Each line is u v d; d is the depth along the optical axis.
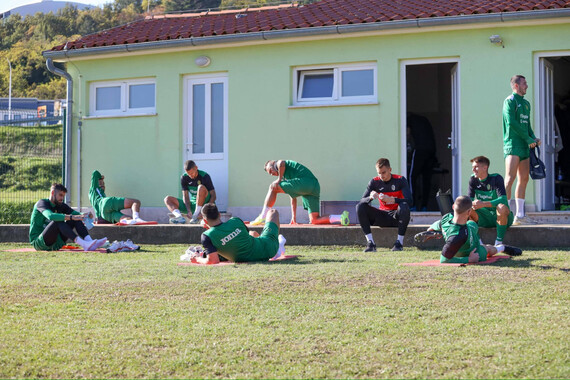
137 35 12.79
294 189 10.01
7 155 12.79
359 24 10.95
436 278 5.95
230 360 3.83
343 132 11.33
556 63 13.05
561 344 3.97
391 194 8.87
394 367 3.68
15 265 7.47
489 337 4.15
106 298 5.41
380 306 4.98
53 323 4.64
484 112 10.71
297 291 5.53
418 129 13.31
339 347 4.03
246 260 7.44
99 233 10.17
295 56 11.62
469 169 10.76
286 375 3.60
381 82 11.18
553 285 5.58
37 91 81.94
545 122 10.81
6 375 3.64
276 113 11.70
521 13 10.24
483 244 7.87
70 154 12.73
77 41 13.06
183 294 5.50
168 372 3.67
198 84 12.33
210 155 12.23
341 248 9.01
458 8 10.97
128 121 12.55
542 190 10.59
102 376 3.63
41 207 9.24
